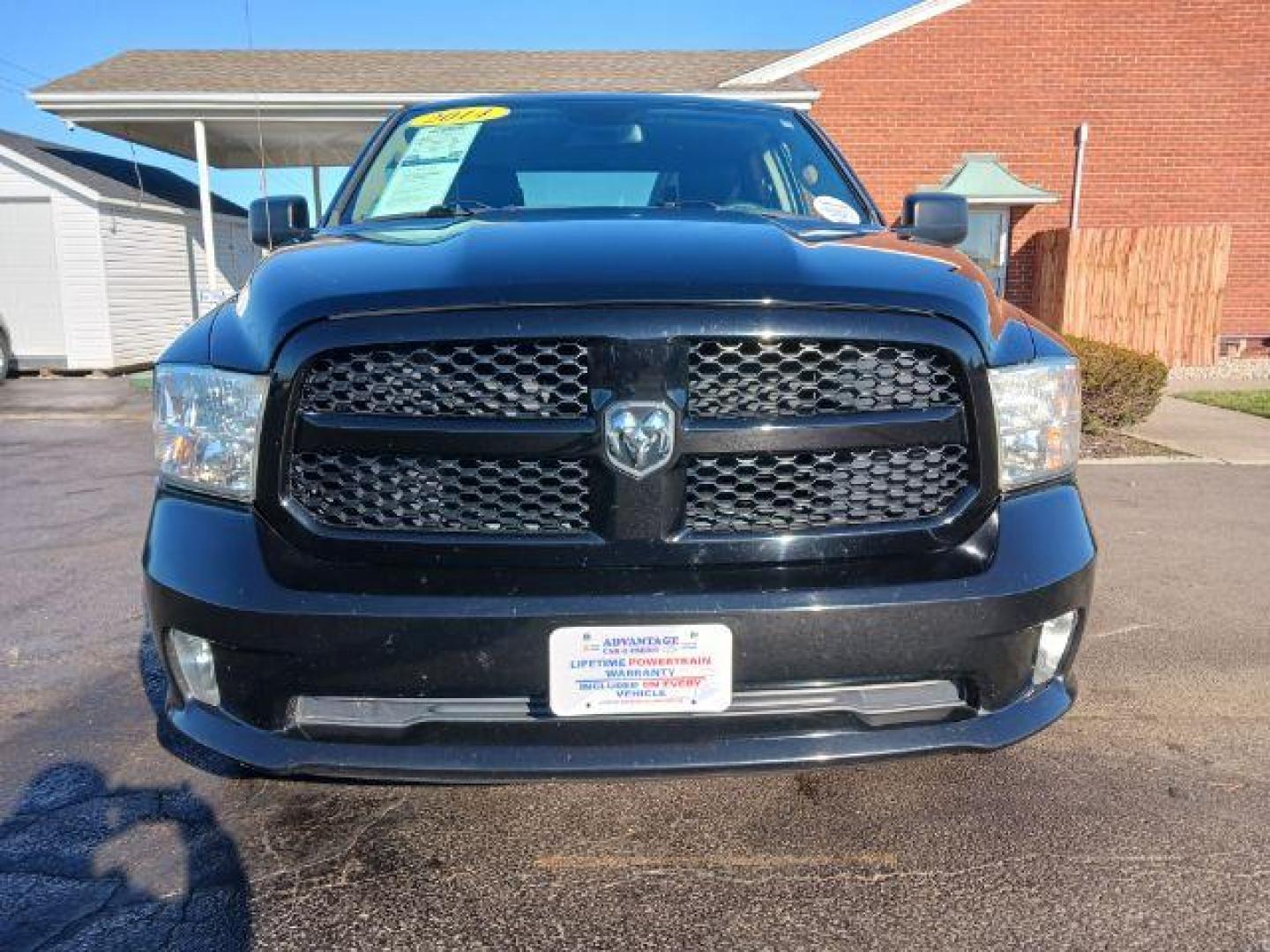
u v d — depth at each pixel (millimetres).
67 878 2201
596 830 2408
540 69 15203
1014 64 14250
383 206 3203
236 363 2045
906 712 2029
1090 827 2408
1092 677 3338
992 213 14562
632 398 1910
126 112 12602
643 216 2678
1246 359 14297
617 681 1932
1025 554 2059
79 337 16484
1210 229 13164
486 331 1909
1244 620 3906
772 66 14227
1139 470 6996
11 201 16188
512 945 1985
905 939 1999
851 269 2105
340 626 1912
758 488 1984
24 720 3037
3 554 5020
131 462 7840
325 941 1994
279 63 15141
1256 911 2076
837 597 1946
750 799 2553
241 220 21844
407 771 1938
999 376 2080
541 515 1965
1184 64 14297
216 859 2277
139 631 3850
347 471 1979
